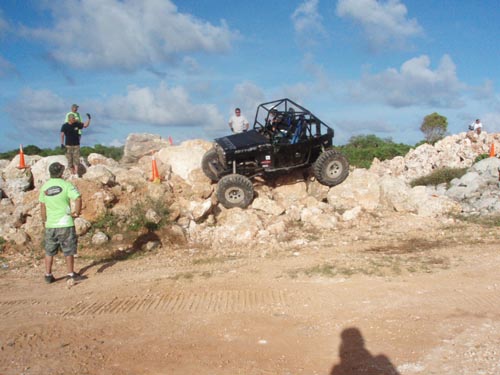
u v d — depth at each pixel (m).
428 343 4.43
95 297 6.31
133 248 9.52
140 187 11.40
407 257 7.69
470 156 16.55
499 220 10.61
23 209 10.33
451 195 13.22
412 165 17.80
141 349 4.51
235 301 5.84
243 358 4.26
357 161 23.61
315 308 5.49
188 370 4.05
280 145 11.81
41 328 5.14
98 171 11.19
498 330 4.70
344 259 7.64
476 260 7.39
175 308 5.68
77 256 9.08
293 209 11.44
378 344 4.45
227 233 9.94
